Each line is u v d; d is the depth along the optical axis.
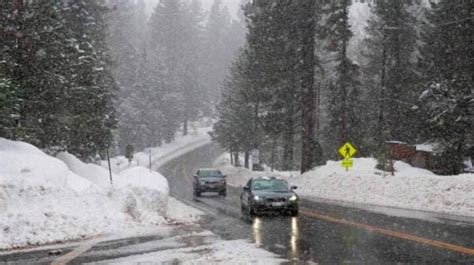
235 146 72.25
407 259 11.52
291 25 44.03
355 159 40.81
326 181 35.88
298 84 48.22
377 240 14.31
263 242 14.15
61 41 25.67
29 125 24.00
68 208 15.91
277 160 83.69
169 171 69.06
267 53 45.97
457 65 39.84
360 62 83.62
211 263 11.08
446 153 35.28
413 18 52.97
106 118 30.09
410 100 52.31
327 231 16.36
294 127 49.03
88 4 40.06
